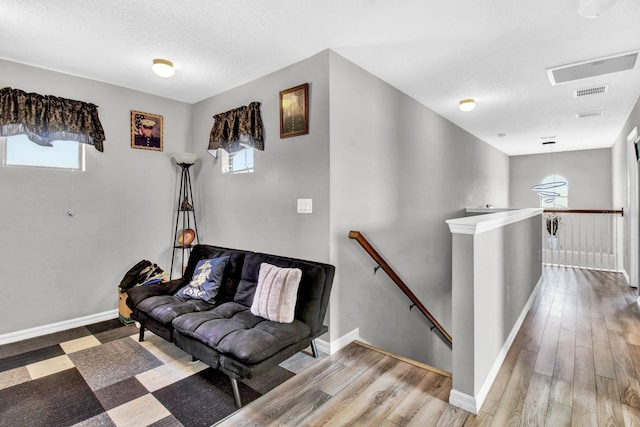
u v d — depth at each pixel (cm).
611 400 194
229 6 207
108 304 342
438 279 456
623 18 218
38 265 300
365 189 305
